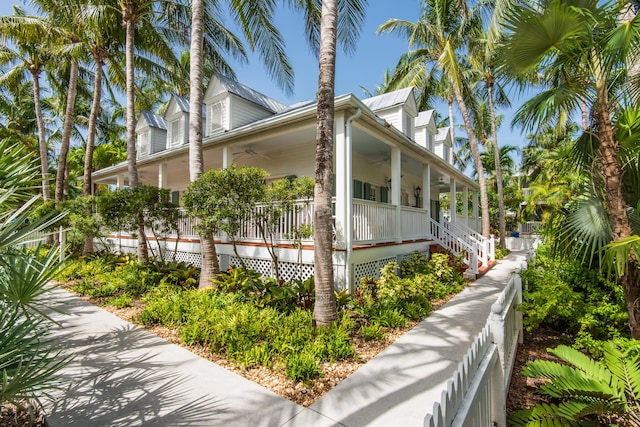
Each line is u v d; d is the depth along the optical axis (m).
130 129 9.29
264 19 8.23
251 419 2.60
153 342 4.29
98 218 8.72
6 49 13.87
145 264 8.38
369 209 6.97
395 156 8.15
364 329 4.40
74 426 2.53
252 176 5.49
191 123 6.64
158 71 12.73
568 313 3.38
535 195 15.02
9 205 2.52
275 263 6.18
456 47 12.73
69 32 10.66
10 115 20.73
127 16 9.40
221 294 5.65
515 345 3.71
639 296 2.91
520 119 3.54
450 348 4.04
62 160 13.02
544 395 2.75
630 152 3.05
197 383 3.20
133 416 2.65
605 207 3.02
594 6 2.68
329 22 4.49
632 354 2.55
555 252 3.51
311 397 2.94
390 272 5.82
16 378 2.06
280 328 4.24
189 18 10.76
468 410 1.56
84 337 4.47
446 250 10.20
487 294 6.99
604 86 2.90
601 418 2.25
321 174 4.42
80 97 18.94
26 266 2.62
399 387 3.09
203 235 5.75
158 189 8.25
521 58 3.07
